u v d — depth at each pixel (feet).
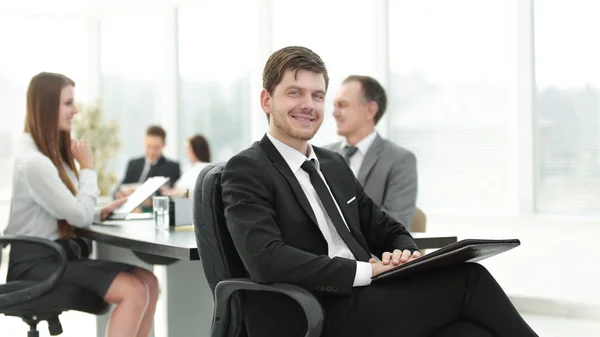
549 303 17.15
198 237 7.30
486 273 6.69
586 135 17.76
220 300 7.03
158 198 10.52
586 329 15.46
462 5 19.77
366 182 11.75
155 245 8.56
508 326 6.50
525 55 18.49
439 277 6.72
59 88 10.53
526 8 18.40
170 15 27.22
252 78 24.90
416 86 20.77
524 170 18.62
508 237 18.80
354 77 12.12
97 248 12.02
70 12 27.89
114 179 25.76
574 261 17.46
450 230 19.88
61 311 9.86
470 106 19.72
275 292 6.99
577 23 17.78
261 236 6.78
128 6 27.81
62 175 10.52
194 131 27.14
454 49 19.98
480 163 19.60
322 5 22.85
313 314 6.39
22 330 15.81
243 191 7.02
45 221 10.48
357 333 6.68
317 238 7.29
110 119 26.84
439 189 20.36
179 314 10.95
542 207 18.54
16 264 10.11
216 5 26.16
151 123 28.14
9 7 26.86
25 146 10.48
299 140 7.57
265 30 24.29
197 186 7.35
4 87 27.02
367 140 12.07
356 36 21.97
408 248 7.89
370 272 6.82
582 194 17.88
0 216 26.25
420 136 20.72
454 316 6.67
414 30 20.75
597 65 17.51
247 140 25.57
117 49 28.66
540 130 18.49
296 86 7.38
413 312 6.61
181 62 27.37
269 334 6.94
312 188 7.63
